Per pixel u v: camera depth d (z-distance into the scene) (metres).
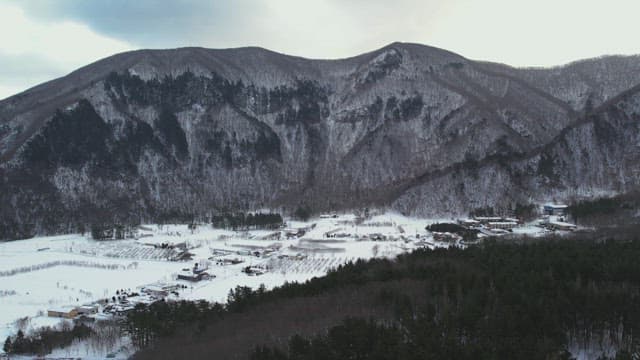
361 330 72.19
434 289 93.12
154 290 164.12
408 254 140.88
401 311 84.38
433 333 70.56
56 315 144.25
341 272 125.12
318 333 80.00
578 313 77.00
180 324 114.44
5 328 134.12
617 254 108.00
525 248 122.12
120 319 134.50
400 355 65.44
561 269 97.38
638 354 64.69
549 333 72.75
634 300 78.12
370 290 102.69
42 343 117.50
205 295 157.38
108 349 116.50
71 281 184.12
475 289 88.19
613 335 75.75
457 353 65.50
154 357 94.88
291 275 177.12
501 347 66.12
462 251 132.50
